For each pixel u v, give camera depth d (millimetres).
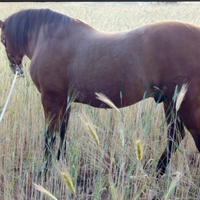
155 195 2574
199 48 2271
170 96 2377
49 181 2779
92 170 3068
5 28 3416
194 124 2344
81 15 11375
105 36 2643
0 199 2676
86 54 2629
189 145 3195
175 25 2352
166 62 2283
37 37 3127
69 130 3658
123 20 9539
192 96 2273
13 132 3396
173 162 2908
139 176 2443
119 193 2199
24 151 3404
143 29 2436
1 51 5836
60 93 2910
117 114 3564
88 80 2633
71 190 1649
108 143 3398
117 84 2502
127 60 2414
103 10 14586
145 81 2385
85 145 3324
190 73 2250
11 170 3006
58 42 2850
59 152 3172
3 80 4387
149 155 3225
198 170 2955
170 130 2832
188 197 2482
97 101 2719
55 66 2820
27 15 3229
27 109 3928
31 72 3018
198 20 8086
